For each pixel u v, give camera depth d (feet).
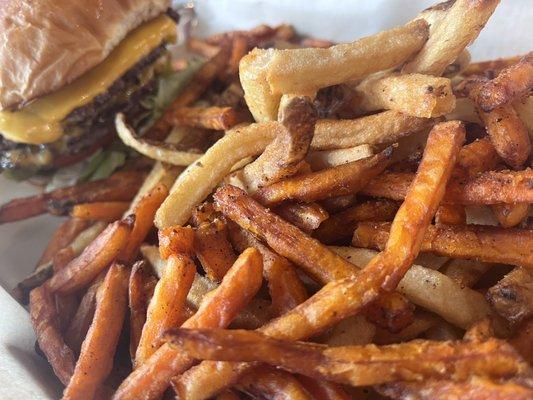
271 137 0.73
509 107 0.67
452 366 0.49
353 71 0.71
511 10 1.00
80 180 1.05
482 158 0.66
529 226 0.66
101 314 0.66
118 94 1.04
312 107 0.60
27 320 0.77
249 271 0.57
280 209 0.69
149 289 0.71
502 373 0.48
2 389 0.62
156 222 0.74
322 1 1.19
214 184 0.75
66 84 0.97
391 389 0.50
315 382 0.54
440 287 0.61
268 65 0.70
